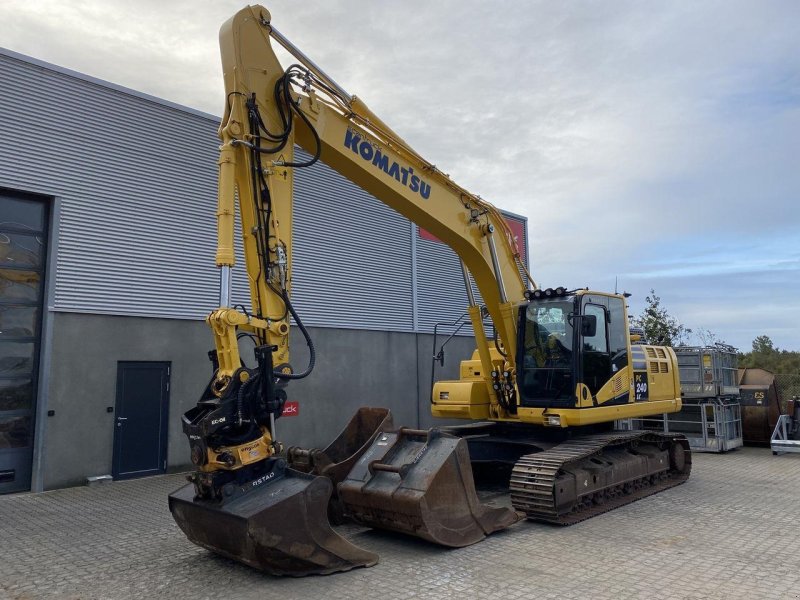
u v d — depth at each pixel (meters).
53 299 10.22
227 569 5.59
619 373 8.80
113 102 11.22
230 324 5.23
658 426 14.54
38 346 10.22
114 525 7.54
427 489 5.92
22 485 9.82
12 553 6.34
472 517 6.34
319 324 14.37
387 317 16.12
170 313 11.62
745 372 15.82
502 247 8.93
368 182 7.11
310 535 5.20
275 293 5.66
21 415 9.94
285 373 5.49
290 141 6.06
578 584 5.00
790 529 6.75
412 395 16.55
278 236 5.79
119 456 10.72
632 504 8.08
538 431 8.90
